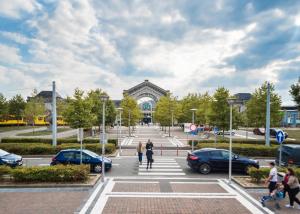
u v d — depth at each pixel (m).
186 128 25.50
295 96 27.41
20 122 72.88
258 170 14.16
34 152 24.09
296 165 17.62
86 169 14.34
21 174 13.60
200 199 11.70
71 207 10.43
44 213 9.76
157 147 29.38
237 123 35.69
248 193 12.71
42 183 13.54
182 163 20.80
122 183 14.36
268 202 11.39
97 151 24.73
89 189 13.02
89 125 28.78
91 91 47.69
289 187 10.64
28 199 11.38
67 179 13.96
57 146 24.39
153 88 91.31
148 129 68.31
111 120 52.34
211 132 53.34
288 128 73.56
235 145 25.42
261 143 30.42
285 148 18.48
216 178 15.95
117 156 24.02
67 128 65.50
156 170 18.08
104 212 9.95
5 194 12.11
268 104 26.72
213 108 34.22
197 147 27.05
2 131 53.59
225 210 10.38
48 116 61.44
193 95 59.59
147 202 11.16
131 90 91.00
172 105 53.88
